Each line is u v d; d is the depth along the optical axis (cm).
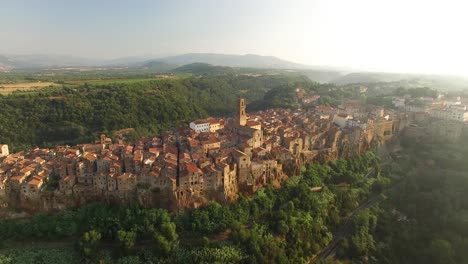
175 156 19138
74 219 15550
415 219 18988
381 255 16700
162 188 16275
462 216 18275
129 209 15775
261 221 16838
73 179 16688
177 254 14312
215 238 15400
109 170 16900
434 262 15812
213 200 16625
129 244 14388
